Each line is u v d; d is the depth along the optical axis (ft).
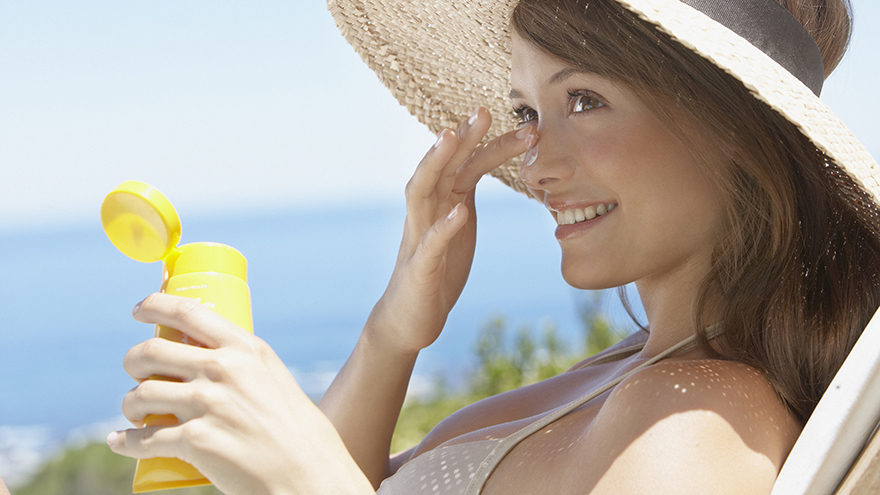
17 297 195.31
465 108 6.07
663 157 3.95
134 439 2.87
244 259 3.47
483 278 171.94
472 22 5.16
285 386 2.98
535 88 4.33
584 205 4.19
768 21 3.92
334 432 3.01
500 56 5.43
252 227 293.84
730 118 3.76
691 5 3.84
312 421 2.97
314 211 293.84
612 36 3.87
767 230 3.86
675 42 3.74
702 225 4.02
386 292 5.21
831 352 3.78
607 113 4.07
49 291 191.93
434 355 113.29
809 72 4.14
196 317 2.96
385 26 5.51
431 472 4.23
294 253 286.46
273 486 2.80
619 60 3.87
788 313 3.74
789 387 3.59
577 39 3.99
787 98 3.45
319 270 223.92
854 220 3.99
